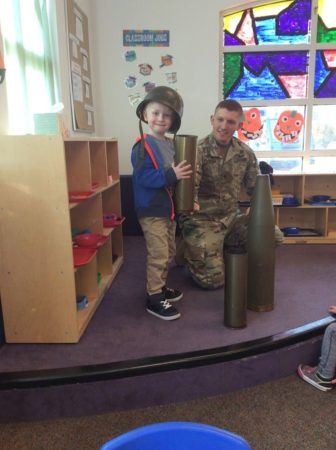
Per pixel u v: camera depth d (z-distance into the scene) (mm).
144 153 2064
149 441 774
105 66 3797
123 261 3119
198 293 2451
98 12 3695
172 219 2174
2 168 1719
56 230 1764
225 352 1719
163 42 3760
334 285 2566
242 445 763
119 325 2037
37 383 1554
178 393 1678
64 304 1823
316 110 3961
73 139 1897
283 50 3846
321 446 1407
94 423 1557
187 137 1963
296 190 3840
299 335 1876
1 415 1574
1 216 1765
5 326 1854
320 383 1730
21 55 2219
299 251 3393
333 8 3777
